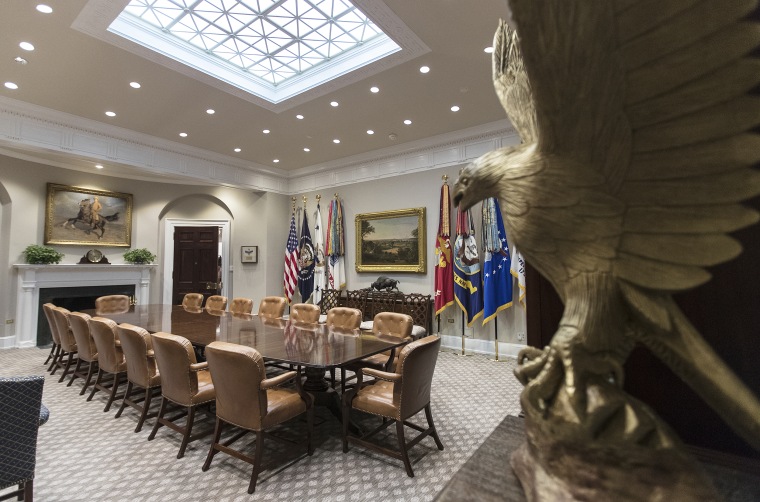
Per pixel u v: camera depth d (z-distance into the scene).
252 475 1.90
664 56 0.40
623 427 0.44
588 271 0.49
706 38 0.38
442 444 2.41
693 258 0.43
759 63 0.37
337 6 3.29
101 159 5.24
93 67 3.74
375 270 6.23
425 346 2.14
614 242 0.47
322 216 7.10
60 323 3.65
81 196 5.88
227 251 7.41
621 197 0.46
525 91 0.62
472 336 5.23
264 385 1.92
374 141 5.83
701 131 0.41
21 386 1.62
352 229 6.66
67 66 3.71
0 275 5.09
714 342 0.63
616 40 0.41
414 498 1.84
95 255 5.98
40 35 3.23
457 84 4.06
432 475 2.05
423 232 5.72
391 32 3.18
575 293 0.51
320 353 2.34
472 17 2.99
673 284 0.44
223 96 4.36
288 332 3.10
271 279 7.30
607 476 0.43
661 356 0.49
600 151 0.46
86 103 4.52
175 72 3.86
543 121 0.49
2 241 5.14
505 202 0.56
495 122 5.07
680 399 0.67
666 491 0.40
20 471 1.65
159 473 2.06
